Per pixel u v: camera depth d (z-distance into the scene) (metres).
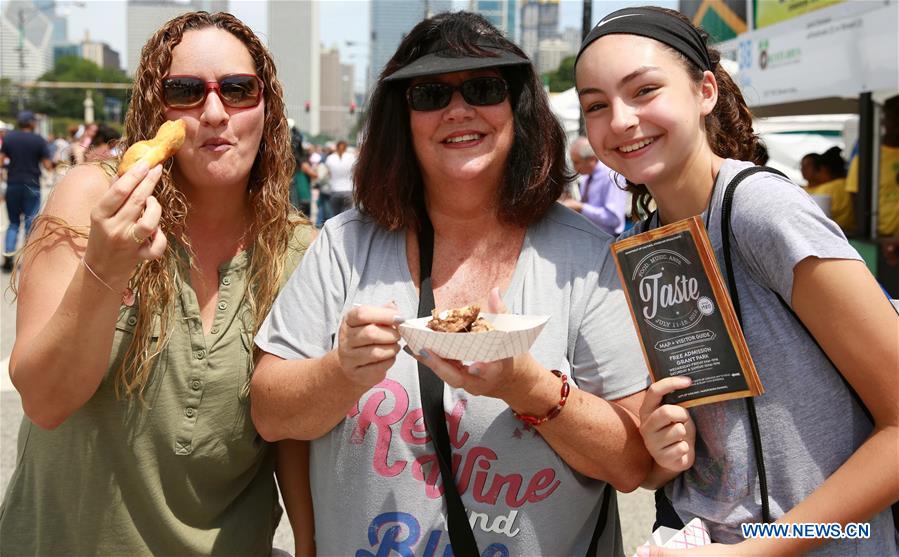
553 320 2.11
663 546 1.88
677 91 1.93
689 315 1.86
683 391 1.89
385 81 2.21
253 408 2.16
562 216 2.30
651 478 2.15
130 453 2.16
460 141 2.18
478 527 2.04
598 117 2.01
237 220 2.38
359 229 2.29
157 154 1.94
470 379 1.79
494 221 2.28
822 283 1.72
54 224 2.10
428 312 2.16
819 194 8.16
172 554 2.23
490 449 2.04
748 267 1.85
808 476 1.83
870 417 1.84
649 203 2.48
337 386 1.95
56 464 2.17
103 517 2.18
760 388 1.80
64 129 81.06
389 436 2.07
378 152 2.27
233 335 2.23
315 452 2.19
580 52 2.04
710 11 9.50
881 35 5.74
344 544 2.12
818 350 1.82
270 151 2.37
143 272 2.12
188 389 2.17
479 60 2.11
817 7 6.75
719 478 1.93
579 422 1.96
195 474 2.21
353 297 2.18
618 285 2.14
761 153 2.31
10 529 2.23
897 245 6.31
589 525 2.20
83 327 1.90
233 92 2.19
